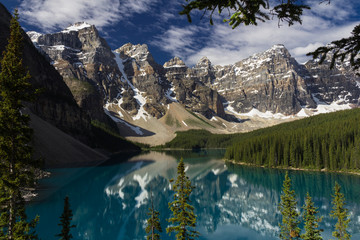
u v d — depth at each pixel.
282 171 121.12
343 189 81.25
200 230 53.62
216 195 82.25
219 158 188.50
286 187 38.00
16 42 22.62
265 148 144.12
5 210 20.45
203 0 7.37
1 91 21.34
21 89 21.92
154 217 29.95
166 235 49.88
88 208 64.12
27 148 21.83
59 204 60.81
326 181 94.50
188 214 32.19
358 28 6.77
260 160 142.12
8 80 21.14
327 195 74.81
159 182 100.19
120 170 124.88
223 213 64.50
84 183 89.44
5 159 21.14
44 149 119.38
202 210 67.56
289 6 6.95
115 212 62.53
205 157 197.00
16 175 21.00
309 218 35.94
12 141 21.30
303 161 127.56
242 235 50.94
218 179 107.19
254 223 57.66
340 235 34.59
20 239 19.94
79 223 54.66
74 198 69.06
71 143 145.75
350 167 114.31
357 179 96.81
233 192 85.56
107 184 91.88
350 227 50.34
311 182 93.62
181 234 31.39
